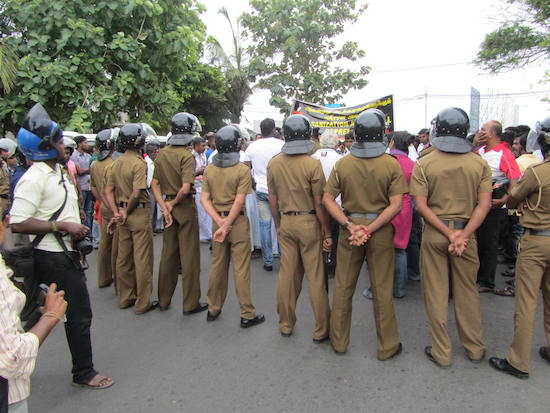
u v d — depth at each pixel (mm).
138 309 4133
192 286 4086
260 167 5273
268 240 5402
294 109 7316
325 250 3514
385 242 2996
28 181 2467
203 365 3111
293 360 3150
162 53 9625
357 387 2768
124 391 2795
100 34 8492
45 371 3074
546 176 2693
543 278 2908
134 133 3988
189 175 3943
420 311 4027
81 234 2660
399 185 2914
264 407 2574
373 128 2910
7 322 1399
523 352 2791
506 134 5070
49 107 8852
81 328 2781
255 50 15508
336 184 3039
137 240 4090
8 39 8383
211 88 17578
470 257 2949
